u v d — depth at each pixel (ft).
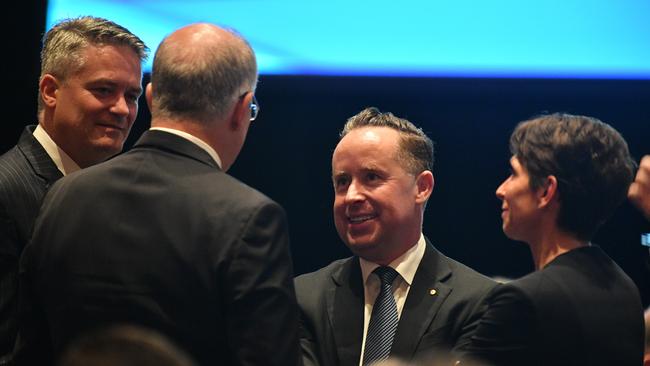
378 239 11.43
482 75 23.73
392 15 24.11
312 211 27.48
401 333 11.28
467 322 11.22
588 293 9.55
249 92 9.68
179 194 9.03
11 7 24.98
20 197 11.61
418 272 11.68
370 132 11.60
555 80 23.41
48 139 12.37
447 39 23.91
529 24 23.52
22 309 9.59
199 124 9.42
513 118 25.46
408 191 11.55
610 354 9.39
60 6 24.64
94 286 8.91
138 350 6.22
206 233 8.81
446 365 8.46
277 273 8.82
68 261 9.09
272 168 27.55
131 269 8.84
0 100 25.27
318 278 12.29
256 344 8.52
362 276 11.87
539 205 9.97
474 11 23.75
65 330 9.04
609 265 10.04
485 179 26.09
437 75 23.94
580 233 10.01
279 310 8.69
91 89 12.19
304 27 24.38
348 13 24.25
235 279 8.64
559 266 9.71
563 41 23.38
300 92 24.54
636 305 9.87
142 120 26.21
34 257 9.37
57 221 9.29
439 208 26.58
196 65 9.36
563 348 9.28
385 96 24.23
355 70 24.25
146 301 8.75
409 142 11.67
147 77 24.77
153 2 24.38
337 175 11.64
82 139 12.26
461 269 11.89
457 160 26.07
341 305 11.77
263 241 8.82
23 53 25.07
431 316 11.31
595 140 9.96
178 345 8.71
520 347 9.35
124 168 9.34
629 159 10.15
